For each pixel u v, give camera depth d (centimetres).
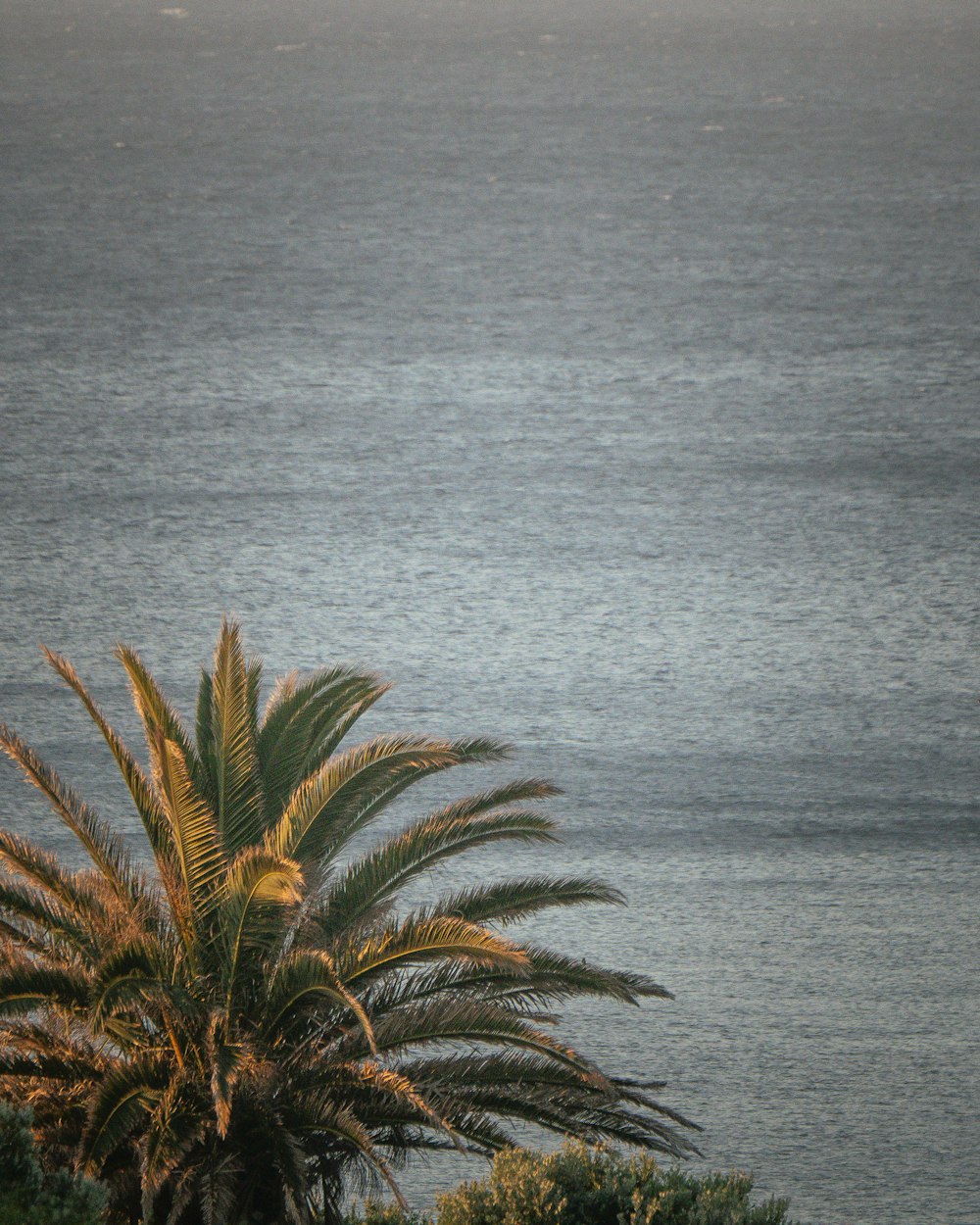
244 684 3734
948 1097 4769
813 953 5684
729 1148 4494
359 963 3591
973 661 8862
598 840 6656
